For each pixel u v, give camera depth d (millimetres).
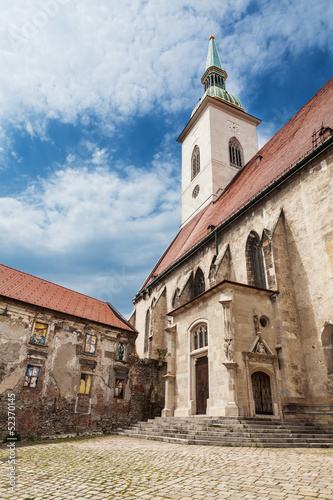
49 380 20984
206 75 61812
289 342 18984
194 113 54438
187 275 33344
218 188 45250
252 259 25656
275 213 23625
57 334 22328
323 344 18297
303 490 6074
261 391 17891
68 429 21016
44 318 21984
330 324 18109
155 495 6047
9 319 20297
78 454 11930
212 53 63781
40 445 15594
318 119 26141
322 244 19500
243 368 17625
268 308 19953
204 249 32344
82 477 7801
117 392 24859
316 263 19688
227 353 17641
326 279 18844
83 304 26969
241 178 38219
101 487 6770
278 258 21125
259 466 8422
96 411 22922
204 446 12953
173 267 37781
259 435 13617
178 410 22078
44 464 9812
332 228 19016
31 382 20219
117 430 22203
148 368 27016
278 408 17562
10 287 22516
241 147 51062
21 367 19969
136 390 25656
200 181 48969
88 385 23219
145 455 11094
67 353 22469
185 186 54062
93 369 23656
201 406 20500
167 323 37406
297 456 9984
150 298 43562
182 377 22750
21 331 20609
